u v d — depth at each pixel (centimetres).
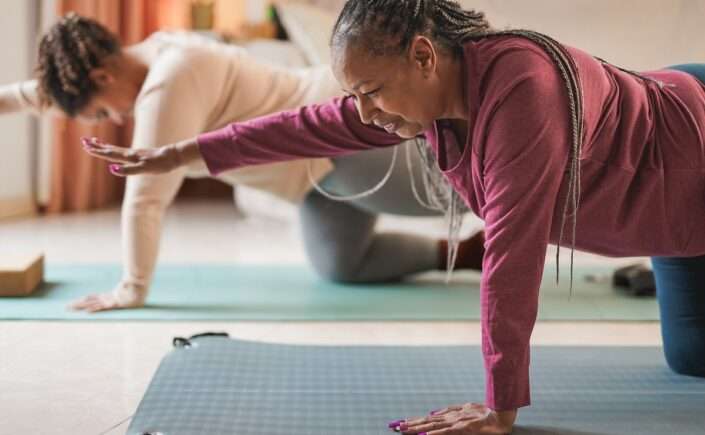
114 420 167
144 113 236
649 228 162
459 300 264
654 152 156
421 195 255
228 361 193
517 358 144
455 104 148
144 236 243
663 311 194
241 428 158
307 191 268
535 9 295
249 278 287
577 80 141
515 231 140
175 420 160
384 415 166
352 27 138
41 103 249
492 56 141
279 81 257
